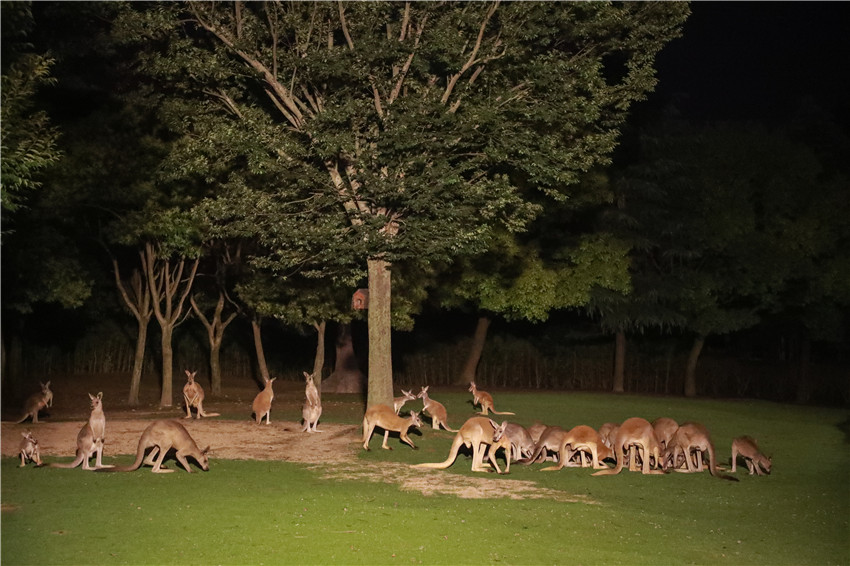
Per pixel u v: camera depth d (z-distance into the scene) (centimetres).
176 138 2511
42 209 2389
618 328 3406
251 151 2064
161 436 1620
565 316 3931
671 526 1332
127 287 3556
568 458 1823
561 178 2106
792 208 3319
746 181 3284
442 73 2250
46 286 2488
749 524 1391
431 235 2050
